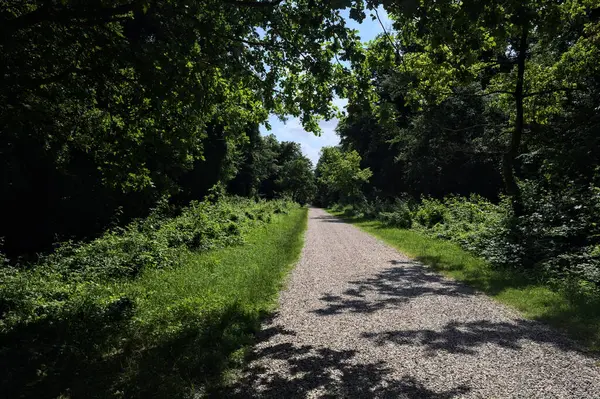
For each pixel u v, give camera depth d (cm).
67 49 581
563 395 358
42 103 624
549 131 1352
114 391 371
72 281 873
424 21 498
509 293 739
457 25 496
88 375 409
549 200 1039
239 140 840
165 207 1766
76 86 600
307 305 700
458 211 1759
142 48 501
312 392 371
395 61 627
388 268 1066
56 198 1811
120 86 617
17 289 730
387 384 386
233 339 502
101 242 1149
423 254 1250
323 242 1689
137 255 1023
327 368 427
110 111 624
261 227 1978
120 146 615
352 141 4466
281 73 732
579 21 672
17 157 1491
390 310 659
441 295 757
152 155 636
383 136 3747
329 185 4931
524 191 1159
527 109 1448
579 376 396
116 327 545
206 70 575
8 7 569
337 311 659
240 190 5525
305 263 1148
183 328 534
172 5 525
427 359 447
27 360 435
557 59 1480
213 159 3516
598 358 441
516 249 972
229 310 613
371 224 2666
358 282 891
